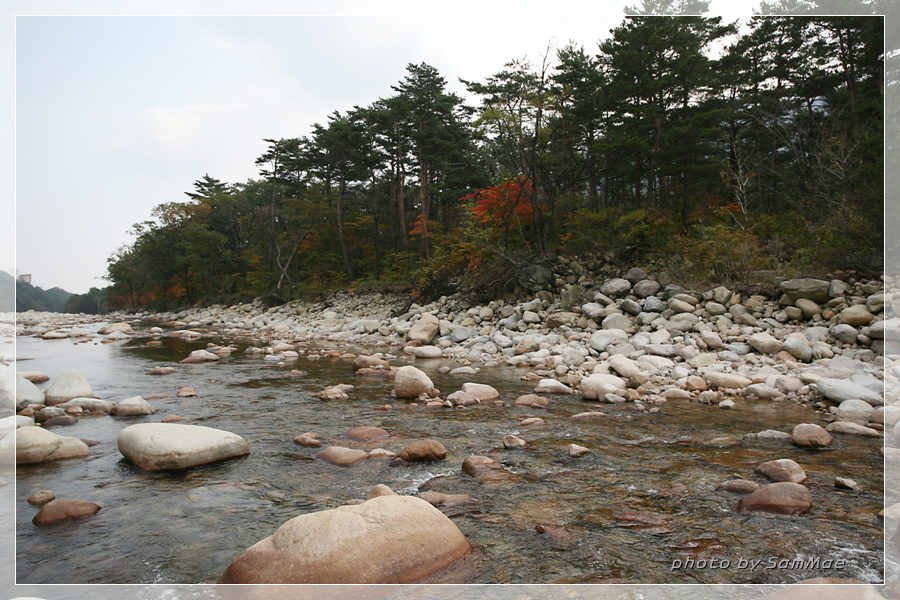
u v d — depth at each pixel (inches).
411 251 1391.5
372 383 367.9
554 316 623.5
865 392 272.1
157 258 1862.7
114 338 764.0
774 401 297.3
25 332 843.4
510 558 113.4
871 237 502.3
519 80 845.2
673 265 653.3
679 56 831.1
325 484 163.0
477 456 182.5
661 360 400.5
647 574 106.3
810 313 463.5
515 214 899.4
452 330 665.6
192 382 367.2
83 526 131.7
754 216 721.6
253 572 103.0
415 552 108.2
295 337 794.2
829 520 132.7
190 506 144.9
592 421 249.4
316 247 1579.7
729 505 144.2
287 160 1565.0
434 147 1230.9
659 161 858.8
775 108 817.5
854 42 660.1
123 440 189.2
